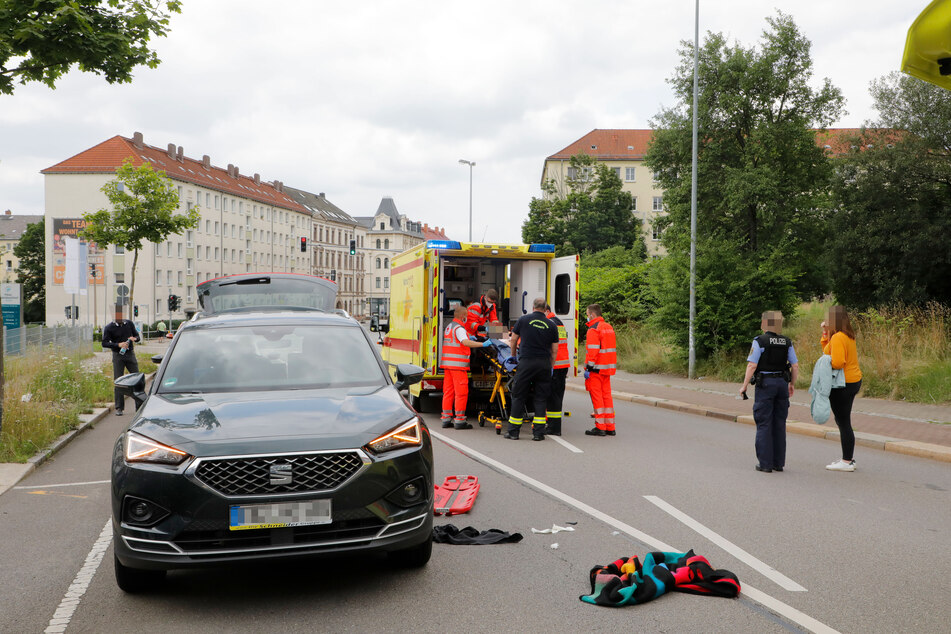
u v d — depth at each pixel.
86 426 12.26
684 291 21.67
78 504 7.30
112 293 75.88
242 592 4.78
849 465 9.05
